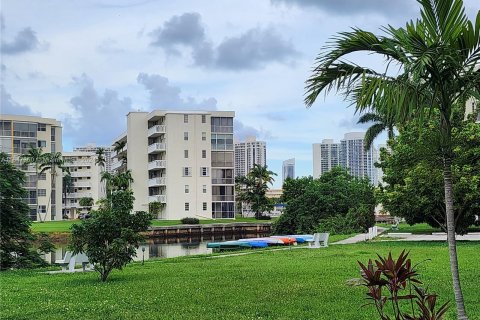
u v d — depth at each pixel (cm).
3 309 1213
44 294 1436
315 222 4878
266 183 8700
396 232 4278
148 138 8294
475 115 2767
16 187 2608
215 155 7975
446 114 954
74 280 1783
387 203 3075
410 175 2845
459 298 888
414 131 2859
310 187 5219
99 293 1420
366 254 2322
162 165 7744
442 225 3050
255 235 7038
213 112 8012
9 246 2528
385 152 3247
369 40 914
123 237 1717
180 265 2184
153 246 5162
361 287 1360
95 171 13088
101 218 1716
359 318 1007
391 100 886
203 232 7006
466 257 2031
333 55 952
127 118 8450
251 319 1015
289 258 2289
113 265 1716
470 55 926
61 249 4638
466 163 2683
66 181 11925
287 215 5066
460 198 2748
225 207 7994
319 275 1638
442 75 923
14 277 1950
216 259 2442
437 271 1622
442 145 958
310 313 1065
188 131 7775
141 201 8200
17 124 9012
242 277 1648
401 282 571
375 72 949
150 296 1327
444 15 893
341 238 3716
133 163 8231
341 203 4925
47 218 9400
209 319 1027
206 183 7812
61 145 10075
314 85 992
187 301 1238
